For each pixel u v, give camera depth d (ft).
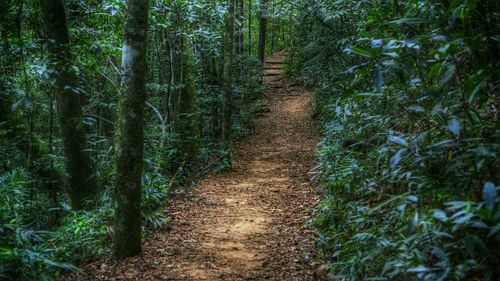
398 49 10.66
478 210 7.93
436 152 10.25
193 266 14.70
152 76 34.88
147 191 21.18
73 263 15.72
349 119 24.17
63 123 21.97
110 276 13.99
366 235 12.57
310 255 15.19
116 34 23.02
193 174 30.50
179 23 29.45
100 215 19.07
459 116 10.75
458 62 10.45
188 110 33.30
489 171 9.48
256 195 25.07
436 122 12.37
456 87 11.64
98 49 21.22
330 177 20.15
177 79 33.81
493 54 10.00
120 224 15.25
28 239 15.16
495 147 9.57
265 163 34.17
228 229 19.03
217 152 33.47
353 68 10.64
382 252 11.84
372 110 20.31
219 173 31.50
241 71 50.90
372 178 16.81
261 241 17.38
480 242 8.25
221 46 38.75
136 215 15.37
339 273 12.12
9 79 20.10
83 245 16.75
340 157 22.24
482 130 10.87
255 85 59.21
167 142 29.50
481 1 10.05
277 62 79.77
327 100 42.63
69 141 22.16
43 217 22.40
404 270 10.39
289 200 23.52
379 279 10.40
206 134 40.70
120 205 15.17
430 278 8.93
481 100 11.25
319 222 17.83
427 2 11.59
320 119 44.57
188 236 18.08
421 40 10.92
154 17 22.90
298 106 57.98
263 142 42.42
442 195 10.37
